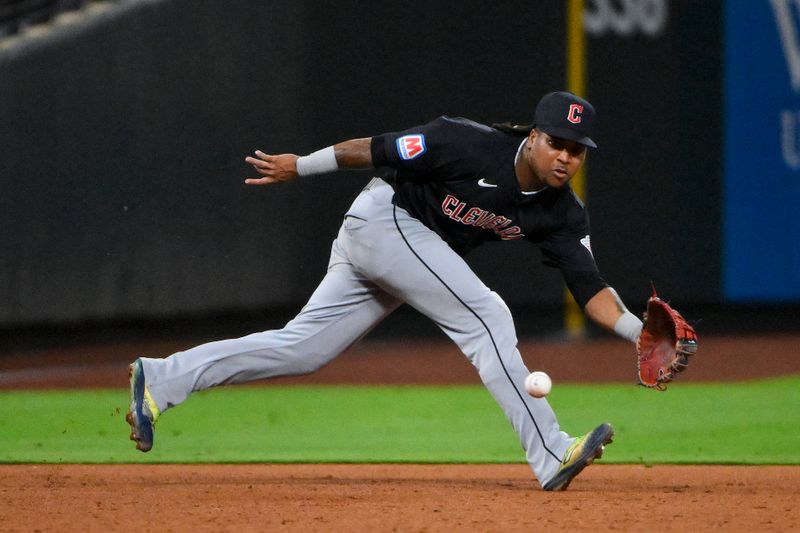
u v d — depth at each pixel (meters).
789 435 27.06
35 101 42.59
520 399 17.31
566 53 51.09
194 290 46.47
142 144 45.12
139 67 44.97
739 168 53.62
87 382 38.53
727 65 53.22
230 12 46.72
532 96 51.00
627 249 51.91
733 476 20.53
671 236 52.72
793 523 15.11
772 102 53.78
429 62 49.72
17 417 30.30
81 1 44.75
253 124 47.41
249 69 47.16
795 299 54.84
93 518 15.48
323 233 49.31
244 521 15.20
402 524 14.95
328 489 18.56
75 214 43.72
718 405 32.81
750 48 53.50
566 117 15.97
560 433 17.61
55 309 43.31
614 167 51.59
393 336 53.50
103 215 44.38
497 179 16.50
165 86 45.56
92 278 44.19
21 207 42.44
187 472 21.11
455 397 35.00
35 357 44.47
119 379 39.25
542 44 50.94
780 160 54.09
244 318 49.62
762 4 53.53
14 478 20.05
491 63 50.50
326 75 48.47
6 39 42.72
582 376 40.62
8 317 42.16
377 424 29.55
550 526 14.83
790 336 54.91
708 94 53.06
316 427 28.97
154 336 48.31
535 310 52.88
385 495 17.77
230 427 28.91
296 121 48.06
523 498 17.34
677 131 52.66
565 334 53.22
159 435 27.42
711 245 53.41
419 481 19.94
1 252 42.00
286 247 48.62
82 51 43.62
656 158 52.38
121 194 44.75
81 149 43.75
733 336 54.66
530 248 52.03
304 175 17.08
